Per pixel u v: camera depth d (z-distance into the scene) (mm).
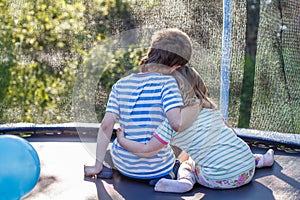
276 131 3098
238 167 2104
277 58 3148
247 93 5242
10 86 4137
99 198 2045
